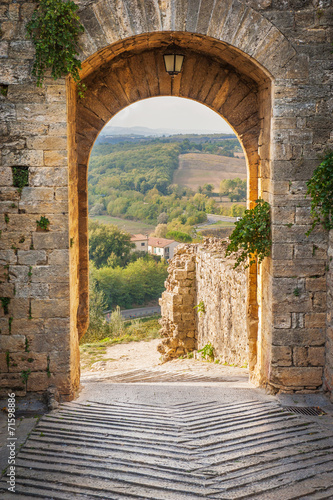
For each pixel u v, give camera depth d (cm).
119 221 6969
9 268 789
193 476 559
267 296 872
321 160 808
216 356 1477
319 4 786
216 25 787
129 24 773
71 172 827
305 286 825
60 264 791
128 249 5922
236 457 604
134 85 967
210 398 834
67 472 575
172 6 776
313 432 684
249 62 828
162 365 1539
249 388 895
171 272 1822
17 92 766
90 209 7194
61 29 743
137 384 941
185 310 1753
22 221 783
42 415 753
